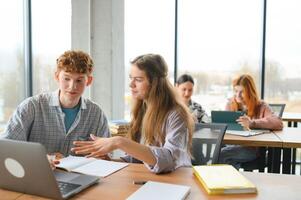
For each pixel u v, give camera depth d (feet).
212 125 6.44
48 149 5.93
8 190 3.83
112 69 13.78
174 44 15.31
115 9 13.64
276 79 15.01
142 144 4.99
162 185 4.05
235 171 4.52
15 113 5.78
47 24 11.75
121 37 13.82
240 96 9.98
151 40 14.71
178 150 4.82
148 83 5.33
